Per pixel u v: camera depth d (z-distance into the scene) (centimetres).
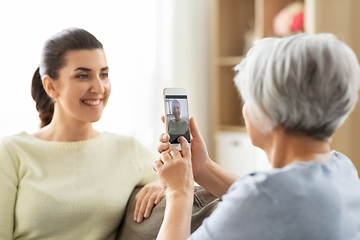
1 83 232
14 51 235
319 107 73
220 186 112
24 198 121
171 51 319
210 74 358
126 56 286
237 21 359
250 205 71
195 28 340
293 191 71
